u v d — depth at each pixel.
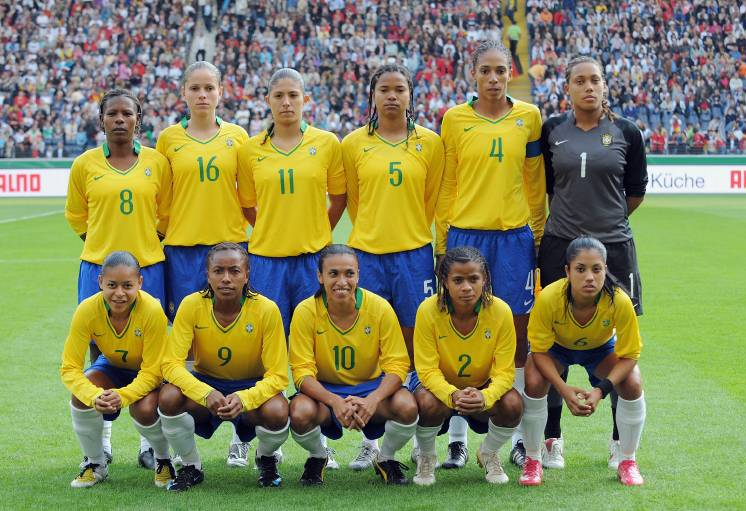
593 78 5.61
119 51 33.09
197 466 5.23
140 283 5.19
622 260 5.66
